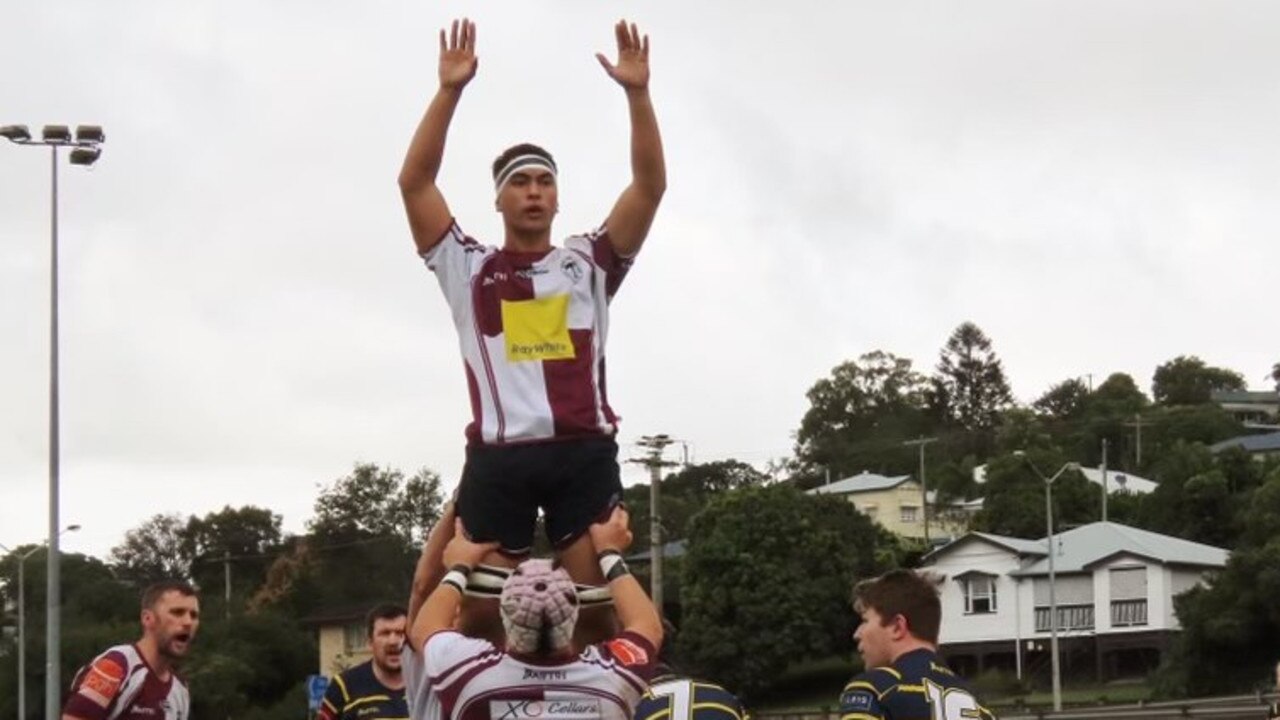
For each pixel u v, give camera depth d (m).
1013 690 63.41
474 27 5.61
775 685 62.91
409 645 5.63
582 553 5.57
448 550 5.54
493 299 5.47
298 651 62.59
